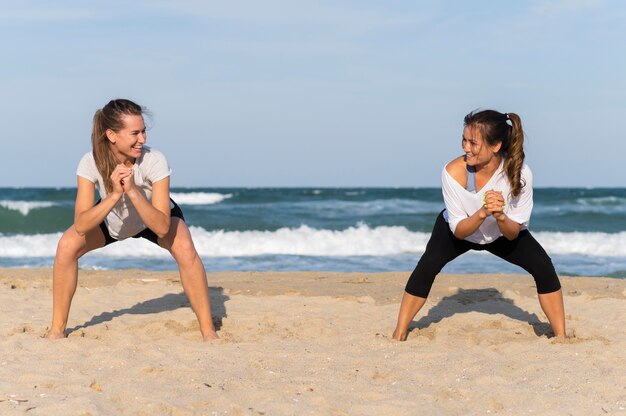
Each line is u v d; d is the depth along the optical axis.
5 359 4.46
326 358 4.68
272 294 8.02
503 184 4.68
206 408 3.57
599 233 20.66
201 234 19.84
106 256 15.66
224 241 19.08
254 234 20.03
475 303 7.14
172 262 14.74
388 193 47.81
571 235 20.38
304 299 7.48
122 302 7.11
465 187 4.74
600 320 6.14
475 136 4.53
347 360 4.63
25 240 18.67
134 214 5.05
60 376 4.06
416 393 3.88
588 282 9.15
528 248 5.02
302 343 5.15
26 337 5.13
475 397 3.79
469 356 4.68
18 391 3.77
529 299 7.33
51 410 3.42
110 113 4.75
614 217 26.66
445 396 3.82
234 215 26.45
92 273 9.96
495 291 8.05
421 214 26.89
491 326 5.82
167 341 5.13
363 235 20.39
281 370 4.36
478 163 4.61
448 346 5.03
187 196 36.78
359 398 3.81
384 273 10.42
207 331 5.29
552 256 17.52
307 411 3.54
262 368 4.40
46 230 25.17
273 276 10.05
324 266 14.90
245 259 16.52
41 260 16.45
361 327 5.95
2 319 6.08
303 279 9.68
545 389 3.89
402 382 4.10
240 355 4.70
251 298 7.51
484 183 4.70
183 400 3.64
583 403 3.61
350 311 6.75
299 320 6.22
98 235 5.16
